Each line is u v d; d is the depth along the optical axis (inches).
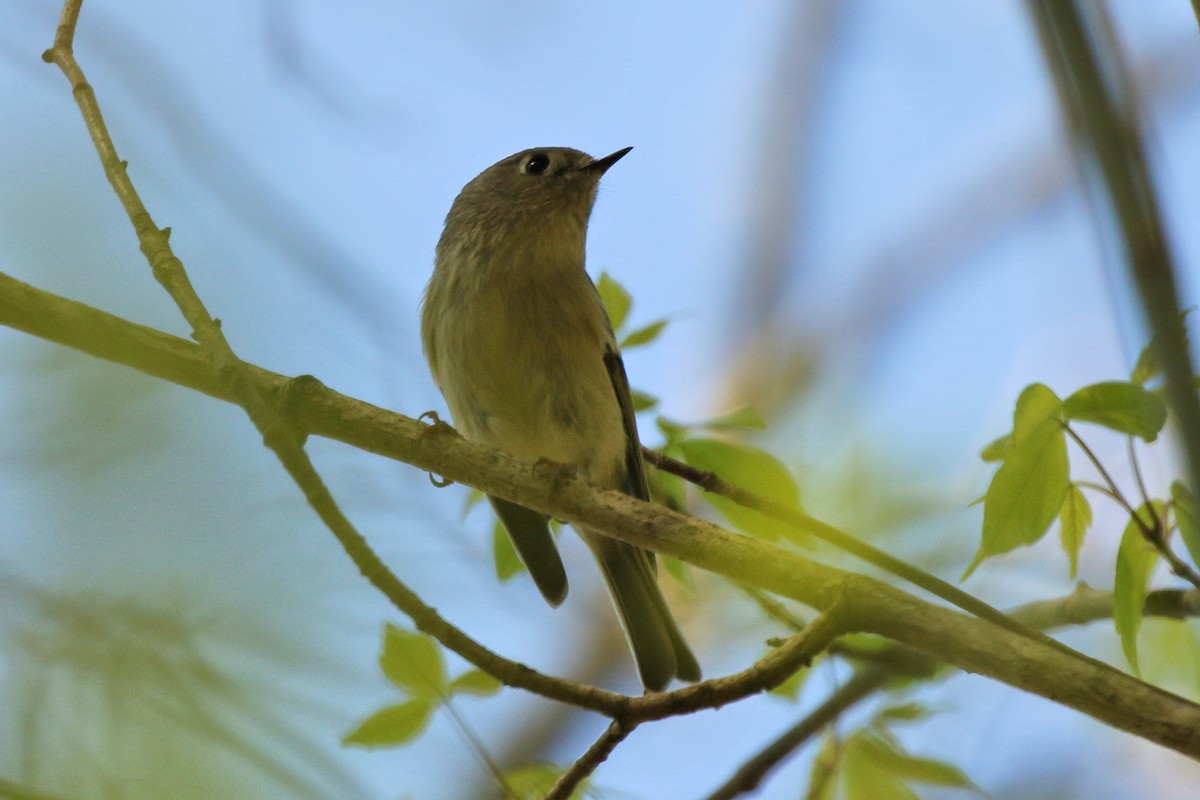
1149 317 181.3
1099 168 184.7
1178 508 252.7
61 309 303.4
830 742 327.9
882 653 323.3
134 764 315.9
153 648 327.6
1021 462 260.1
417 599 250.7
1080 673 218.1
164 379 306.8
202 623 344.8
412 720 292.0
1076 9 186.9
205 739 319.6
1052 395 257.6
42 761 313.7
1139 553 257.9
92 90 319.6
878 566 266.1
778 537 353.4
